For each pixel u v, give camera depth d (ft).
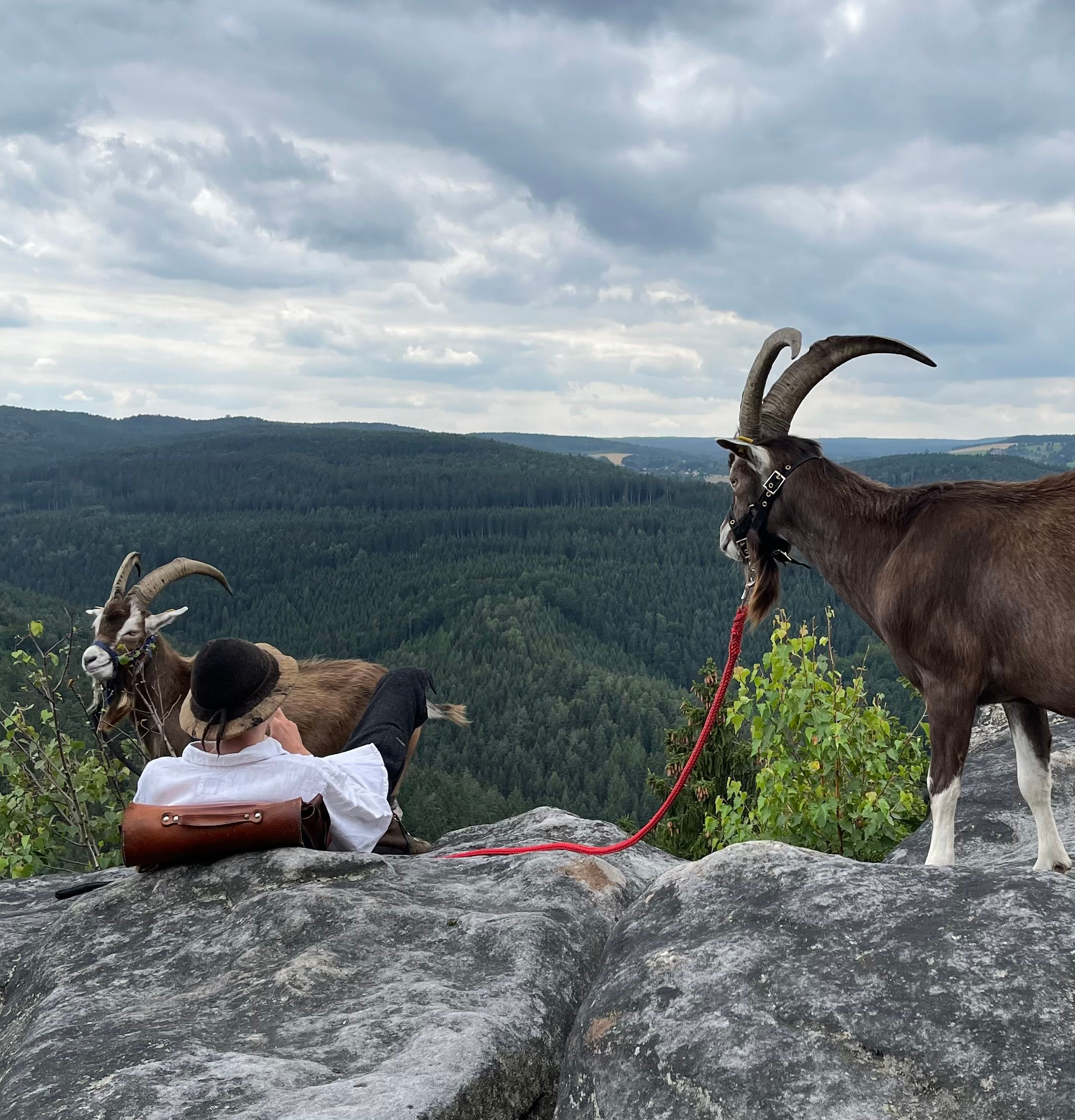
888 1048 5.09
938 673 8.41
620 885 8.59
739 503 10.39
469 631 419.95
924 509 8.91
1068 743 13.19
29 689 20.22
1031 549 8.05
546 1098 6.04
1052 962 5.36
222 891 8.09
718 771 34.88
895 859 11.80
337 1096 5.21
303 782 8.63
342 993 6.60
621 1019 5.68
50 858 20.40
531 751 289.53
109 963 7.35
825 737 15.29
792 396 10.12
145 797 8.58
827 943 5.78
